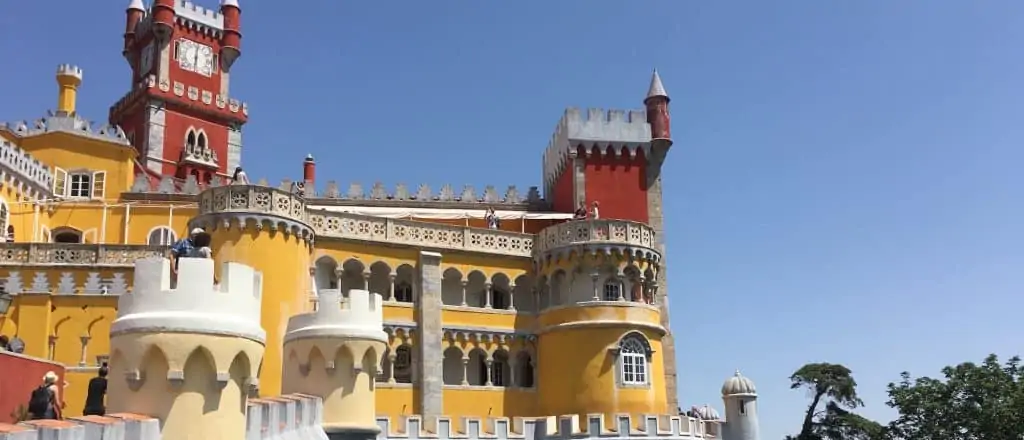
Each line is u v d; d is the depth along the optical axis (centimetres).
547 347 5659
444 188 6800
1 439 1266
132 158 6650
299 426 2573
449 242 5634
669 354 6231
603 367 5447
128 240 5912
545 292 5809
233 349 1772
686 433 5191
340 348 3089
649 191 6606
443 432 4828
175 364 1702
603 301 5556
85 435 1448
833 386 7962
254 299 1888
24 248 4750
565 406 5466
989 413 6278
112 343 1744
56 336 4609
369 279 5356
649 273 5762
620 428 4994
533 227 6656
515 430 5044
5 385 2528
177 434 1691
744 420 5972
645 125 6706
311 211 5159
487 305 5672
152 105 8219
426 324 5372
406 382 5356
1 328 4541
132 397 1695
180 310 1741
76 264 4741
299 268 4897
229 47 8869
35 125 6412
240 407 1811
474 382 5641
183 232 5994
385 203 6625
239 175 5009
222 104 8656
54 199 6000
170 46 8512
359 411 3084
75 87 6931
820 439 7862
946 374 6725
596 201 6475
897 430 6794
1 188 5447
